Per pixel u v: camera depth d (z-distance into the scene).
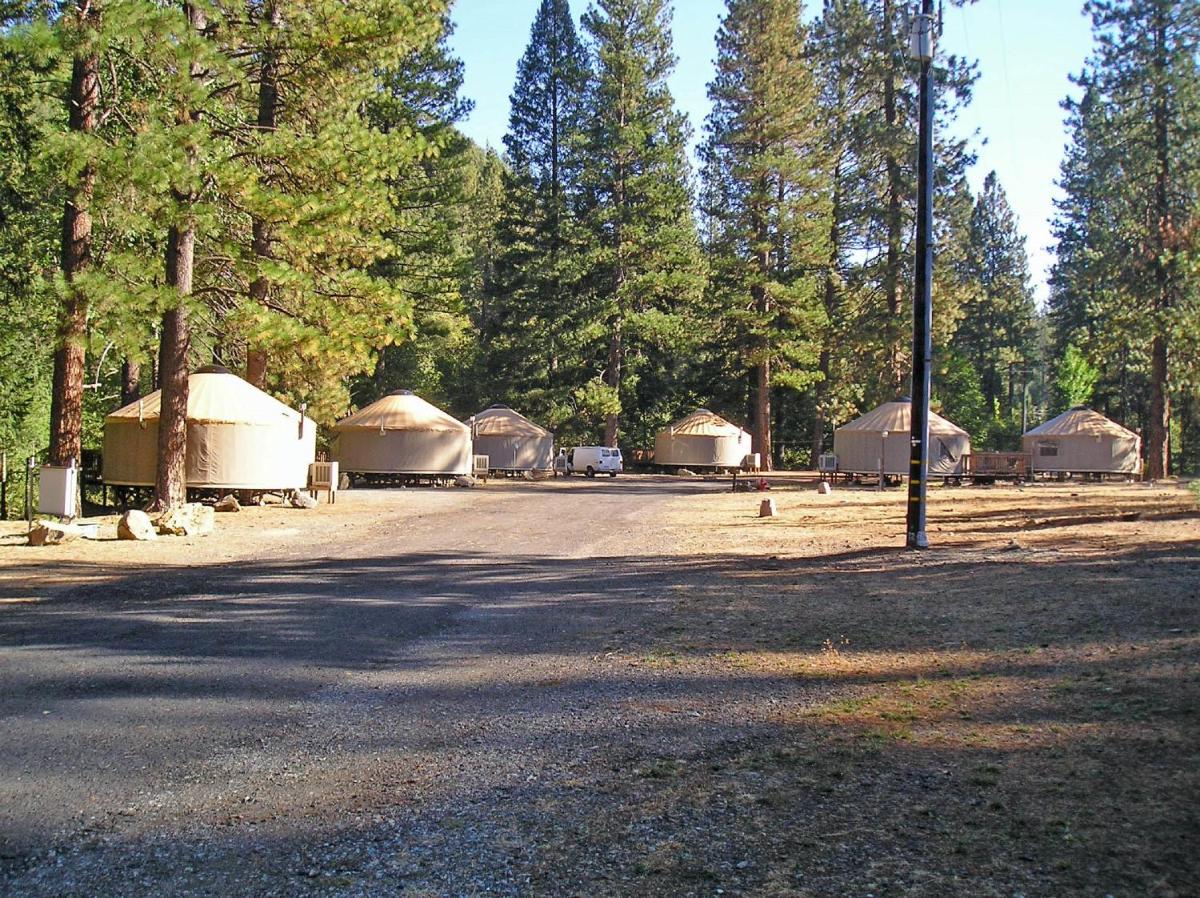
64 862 3.72
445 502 23.83
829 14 45.00
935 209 39.50
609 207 47.47
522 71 52.41
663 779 4.55
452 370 54.44
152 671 6.83
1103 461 39.41
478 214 66.50
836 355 47.72
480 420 40.84
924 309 13.40
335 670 6.91
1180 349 34.09
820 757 4.79
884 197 41.97
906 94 37.12
